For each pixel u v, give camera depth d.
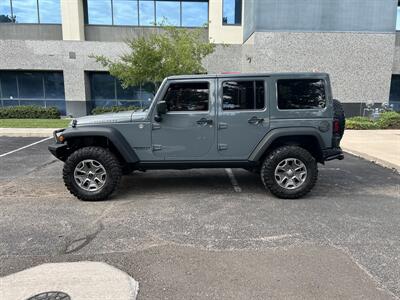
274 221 4.68
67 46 20.70
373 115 15.89
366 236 4.21
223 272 3.38
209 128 5.54
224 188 6.25
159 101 5.48
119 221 4.69
